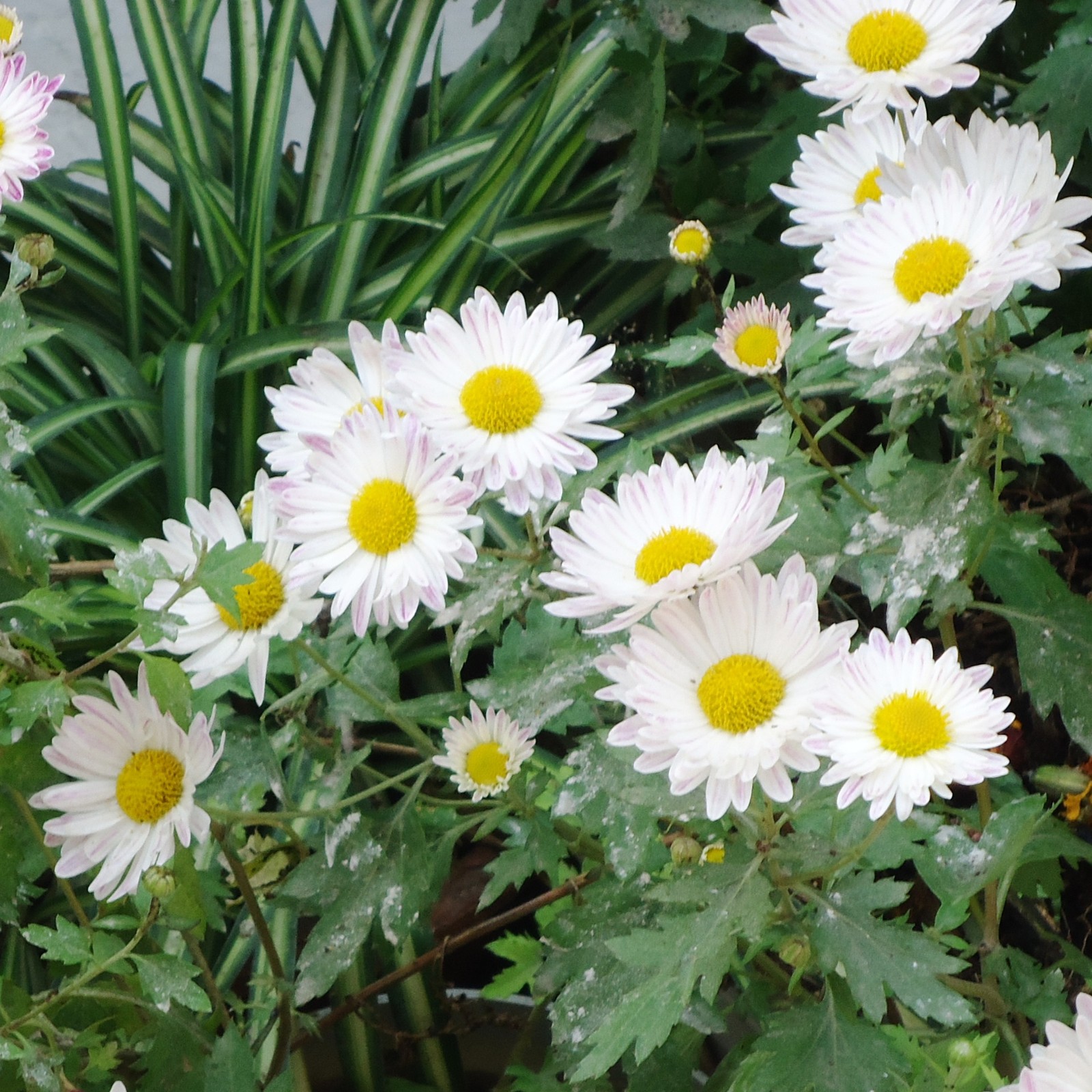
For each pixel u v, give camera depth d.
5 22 0.98
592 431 0.89
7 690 0.90
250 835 1.02
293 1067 1.05
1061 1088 0.78
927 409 0.97
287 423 0.91
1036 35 1.16
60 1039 0.90
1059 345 0.89
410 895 0.93
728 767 0.81
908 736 0.82
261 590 0.90
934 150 0.87
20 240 0.91
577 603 0.83
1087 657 0.91
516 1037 1.06
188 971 0.88
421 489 0.87
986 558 0.93
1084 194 1.16
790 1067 0.85
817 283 0.88
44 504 1.23
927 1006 0.83
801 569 0.83
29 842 0.92
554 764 1.08
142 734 0.88
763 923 0.84
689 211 1.25
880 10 0.90
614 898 0.92
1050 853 0.90
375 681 0.95
